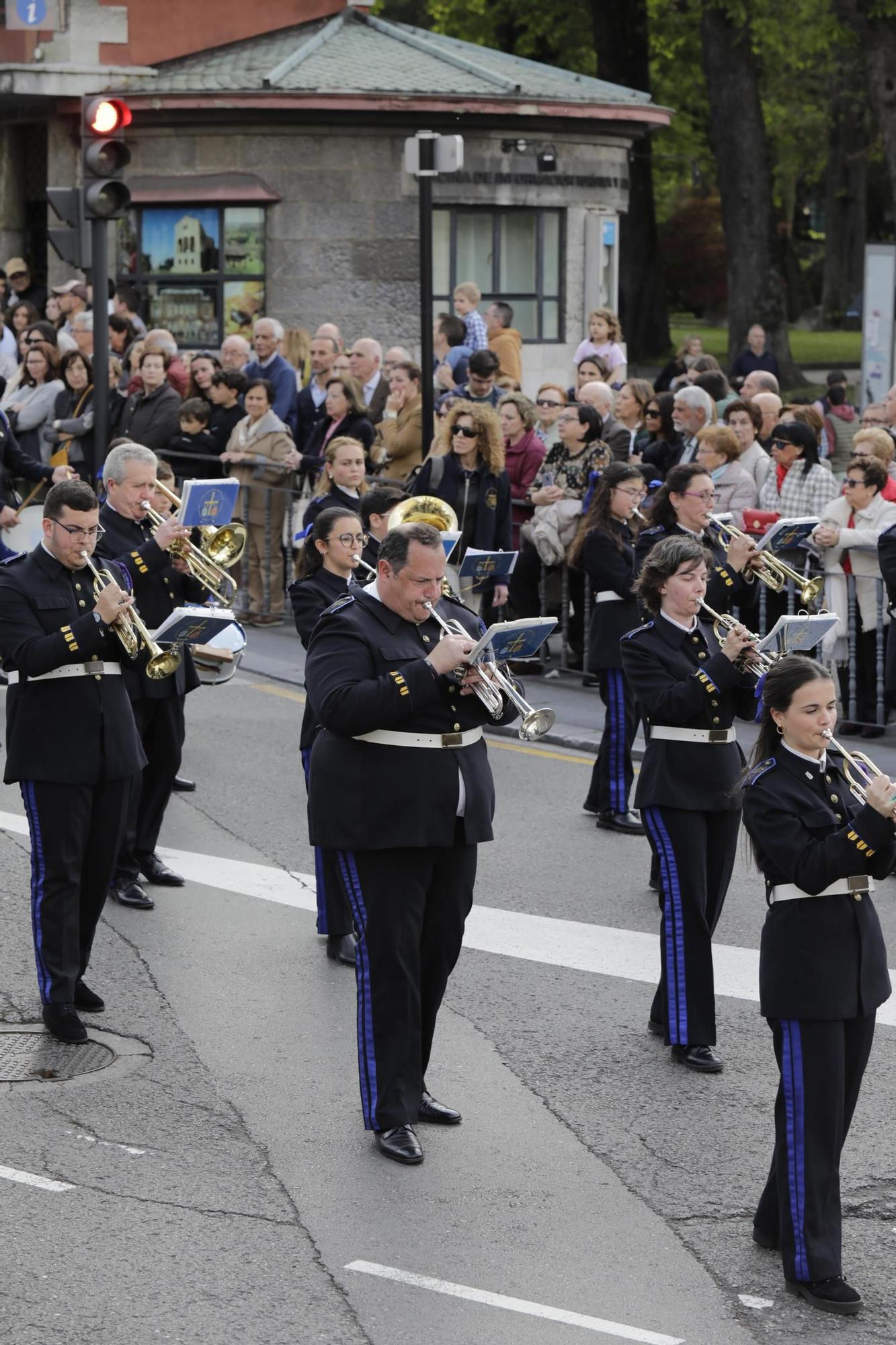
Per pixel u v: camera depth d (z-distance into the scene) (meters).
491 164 33.66
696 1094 9.80
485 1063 10.17
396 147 33.06
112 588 10.22
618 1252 8.02
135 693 12.54
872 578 16.55
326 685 8.91
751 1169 8.91
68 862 10.41
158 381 21.84
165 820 14.73
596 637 14.38
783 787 7.90
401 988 9.04
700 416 18.50
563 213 35.00
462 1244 8.05
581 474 18.86
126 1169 8.75
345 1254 7.93
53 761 10.32
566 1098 9.71
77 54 33.88
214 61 34.50
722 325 76.44
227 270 33.19
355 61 33.97
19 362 27.91
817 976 7.76
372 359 22.91
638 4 50.94
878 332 28.25
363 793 8.93
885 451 16.73
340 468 13.78
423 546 8.97
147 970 11.54
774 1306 7.59
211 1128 9.26
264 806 15.15
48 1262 7.80
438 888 9.20
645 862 13.83
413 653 9.08
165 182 33.09
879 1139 9.25
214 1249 7.96
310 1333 7.25
